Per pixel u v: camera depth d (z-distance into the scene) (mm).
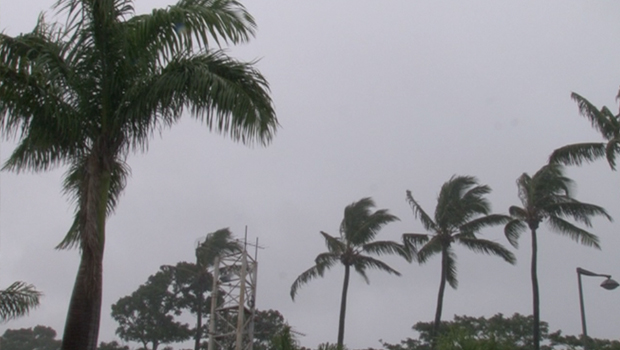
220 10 11469
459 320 48281
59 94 11406
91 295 10320
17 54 11406
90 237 10484
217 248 47562
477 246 40812
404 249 42312
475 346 15164
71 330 10164
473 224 41281
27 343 57000
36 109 11141
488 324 47906
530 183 37375
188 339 51031
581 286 23469
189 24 11133
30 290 17156
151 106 11312
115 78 11539
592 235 35656
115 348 50719
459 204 41219
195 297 50781
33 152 12016
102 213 10930
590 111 27453
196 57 11742
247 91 11641
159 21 11055
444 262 40906
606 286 22547
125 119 11492
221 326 31719
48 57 11258
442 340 15750
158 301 50969
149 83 11422
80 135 11539
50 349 57438
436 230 41750
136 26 11234
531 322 49438
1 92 10812
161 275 51531
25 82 10984
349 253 42719
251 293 30031
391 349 50281
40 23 11867
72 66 11383
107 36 11367
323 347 15781
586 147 27938
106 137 11359
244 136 11320
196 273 49938
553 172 35844
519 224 37281
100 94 11625
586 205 35656
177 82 11219
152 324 50406
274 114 11602
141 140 11773
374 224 42594
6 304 16781
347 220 43438
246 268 30000
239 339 28125
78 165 12195
